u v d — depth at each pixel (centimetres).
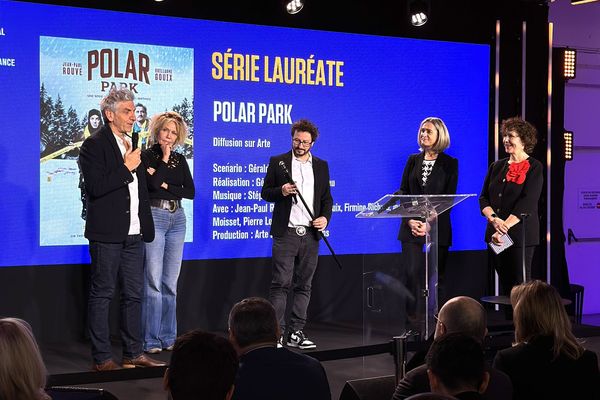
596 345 645
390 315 545
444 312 298
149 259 561
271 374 252
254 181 660
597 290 845
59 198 590
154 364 516
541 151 745
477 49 736
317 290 685
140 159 499
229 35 648
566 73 759
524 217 600
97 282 500
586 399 286
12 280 576
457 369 213
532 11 745
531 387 285
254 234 662
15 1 574
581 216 844
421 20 683
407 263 547
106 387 484
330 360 557
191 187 573
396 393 261
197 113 638
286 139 672
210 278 645
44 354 558
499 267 640
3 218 572
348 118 692
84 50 596
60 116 589
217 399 170
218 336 180
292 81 672
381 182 705
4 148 571
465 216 736
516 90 744
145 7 617
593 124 843
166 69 625
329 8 684
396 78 709
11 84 573
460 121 732
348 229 693
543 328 288
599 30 838
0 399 192
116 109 497
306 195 589
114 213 495
